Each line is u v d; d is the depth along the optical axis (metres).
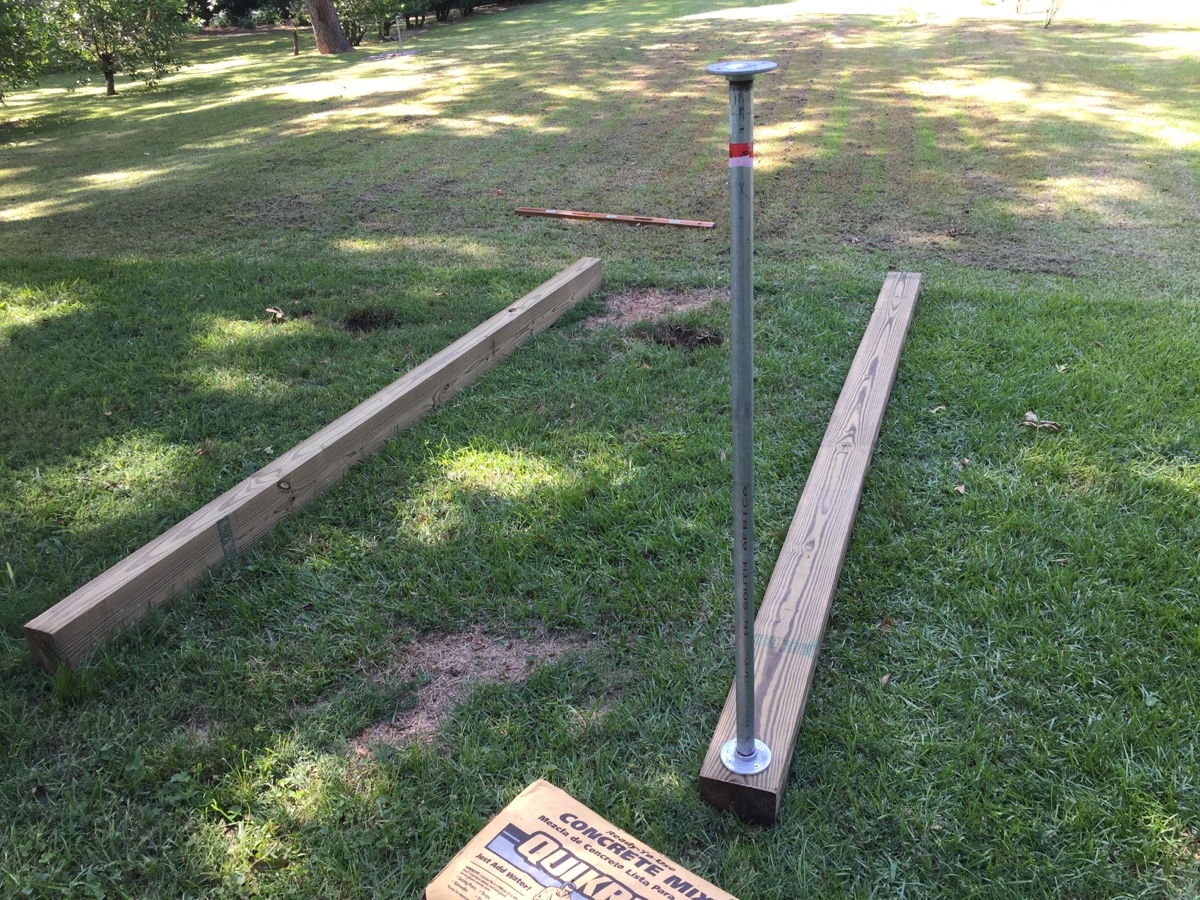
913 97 11.41
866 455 3.50
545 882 1.78
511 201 7.93
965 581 2.95
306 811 2.25
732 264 1.76
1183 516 3.23
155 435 4.07
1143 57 13.12
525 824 1.91
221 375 4.62
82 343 5.04
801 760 2.33
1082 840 2.11
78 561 3.22
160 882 2.10
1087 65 12.80
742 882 2.03
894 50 14.76
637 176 8.62
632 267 6.08
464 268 6.13
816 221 7.10
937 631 2.76
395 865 2.13
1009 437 3.81
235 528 3.17
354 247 6.77
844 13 19.36
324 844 2.16
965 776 2.27
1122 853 2.09
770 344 4.80
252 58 19.75
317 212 7.74
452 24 23.23
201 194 8.42
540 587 3.00
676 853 2.12
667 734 2.42
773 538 3.21
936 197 7.60
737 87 1.63
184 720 2.55
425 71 15.42
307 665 2.70
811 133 9.89
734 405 1.84
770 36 16.84
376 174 8.97
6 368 4.75
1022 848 2.09
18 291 5.80
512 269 6.10
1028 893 2.00
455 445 3.87
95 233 7.32
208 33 26.16
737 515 1.91
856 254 6.32
